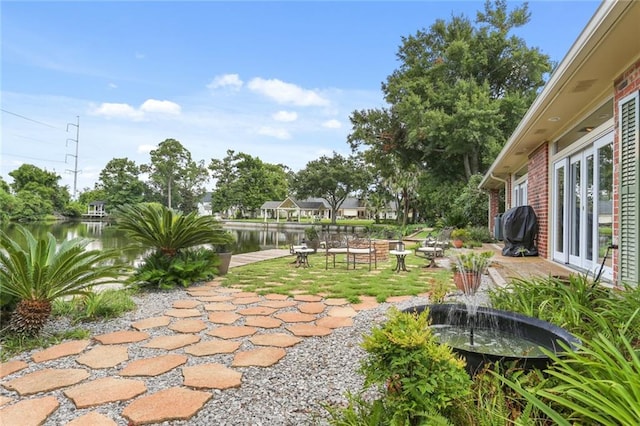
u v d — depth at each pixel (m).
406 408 1.65
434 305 2.92
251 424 2.11
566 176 6.73
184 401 2.35
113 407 2.28
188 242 6.42
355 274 7.61
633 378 1.44
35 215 40.41
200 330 3.84
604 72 4.25
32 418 2.15
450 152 19.84
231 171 53.78
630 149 4.04
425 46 23.53
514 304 3.33
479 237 13.94
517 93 19.70
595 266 5.52
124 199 50.47
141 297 5.39
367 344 1.80
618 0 2.84
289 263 9.53
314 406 2.31
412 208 37.03
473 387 1.90
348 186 40.69
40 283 3.46
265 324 4.04
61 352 3.21
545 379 1.88
